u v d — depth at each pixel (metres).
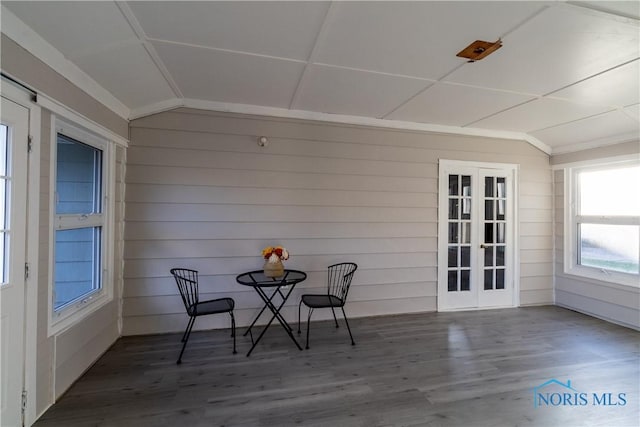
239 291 3.34
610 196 3.84
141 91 2.77
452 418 1.94
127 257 3.07
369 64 2.41
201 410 1.99
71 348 2.22
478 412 2.00
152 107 3.06
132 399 2.09
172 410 1.98
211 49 2.21
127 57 2.24
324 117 3.54
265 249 3.11
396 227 3.81
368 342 3.03
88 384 2.25
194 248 3.22
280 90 2.94
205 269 3.25
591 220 4.00
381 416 1.95
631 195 3.63
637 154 3.47
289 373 2.45
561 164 4.29
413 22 1.87
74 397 2.09
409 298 3.87
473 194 4.08
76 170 2.37
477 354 2.81
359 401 2.10
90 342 2.49
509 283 4.23
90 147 2.54
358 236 3.68
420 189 3.88
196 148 3.22
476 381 2.36
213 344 2.94
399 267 3.82
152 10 1.77
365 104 3.27
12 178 1.67
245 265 3.35
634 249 3.57
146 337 3.07
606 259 3.85
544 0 1.64
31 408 1.81
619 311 3.62
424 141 3.89
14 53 1.62
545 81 2.62
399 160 3.80
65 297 2.25
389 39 2.06
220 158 3.28
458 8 1.73
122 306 3.06
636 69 2.38
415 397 2.15
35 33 1.73
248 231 3.35
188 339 3.03
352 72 2.55
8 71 1.58
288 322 3.48
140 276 3.10
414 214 3.87
